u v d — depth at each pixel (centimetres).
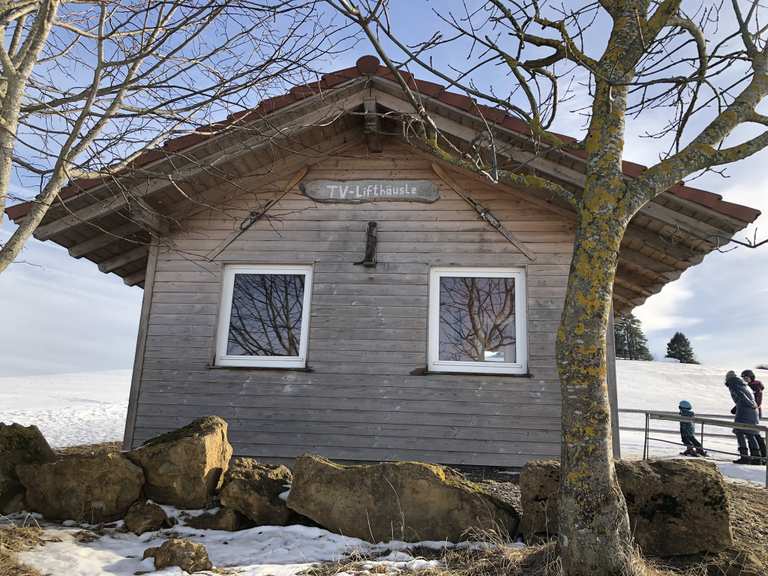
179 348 780
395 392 750
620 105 421
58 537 466
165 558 421
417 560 441
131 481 527
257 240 810
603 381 373
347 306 782
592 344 375
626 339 6412
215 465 561
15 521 498
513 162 730
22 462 549
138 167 693
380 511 503
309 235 808
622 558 354
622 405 2798
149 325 789
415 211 802
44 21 486
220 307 799
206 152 714
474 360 764
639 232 730
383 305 779
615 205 395
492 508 499
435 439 732
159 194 766
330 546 477
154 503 527
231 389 764
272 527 510
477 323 775
